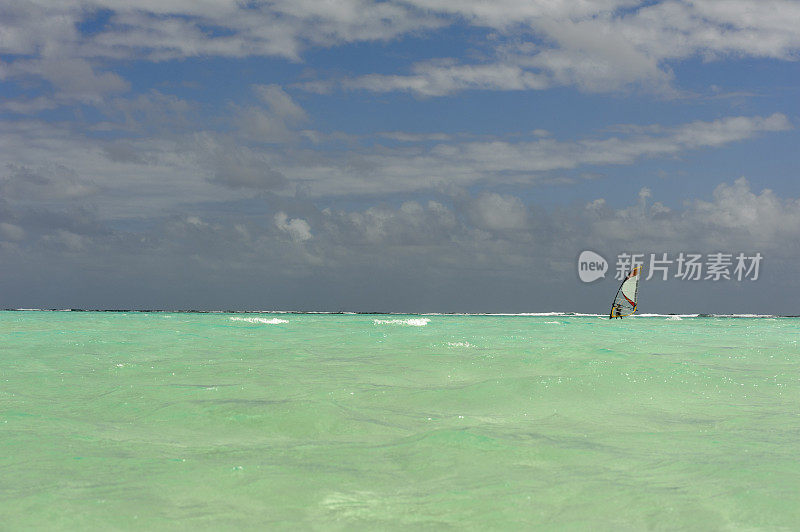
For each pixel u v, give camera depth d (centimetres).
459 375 1459
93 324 3250
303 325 3538
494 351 1989
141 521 555
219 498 615
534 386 1287
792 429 936
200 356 1805
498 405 1120
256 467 716
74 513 569
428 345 2228
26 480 658
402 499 619
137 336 2458
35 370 1479
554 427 944
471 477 690
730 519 573
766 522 567
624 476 695
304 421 955
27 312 5828
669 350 2136
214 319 4081
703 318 7081
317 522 561
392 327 3444
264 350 2005
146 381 1323
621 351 2044
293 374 1448
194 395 1155
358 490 643
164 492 629
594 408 1098
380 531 543
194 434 880
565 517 577
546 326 3800
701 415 1044
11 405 1060
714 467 727
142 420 963
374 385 1300
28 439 828
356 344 2261
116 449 791
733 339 2806
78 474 682
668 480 680
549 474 701
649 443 843
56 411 1017
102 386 1256
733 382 1359
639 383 1330
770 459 764
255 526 549
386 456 770
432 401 1147
